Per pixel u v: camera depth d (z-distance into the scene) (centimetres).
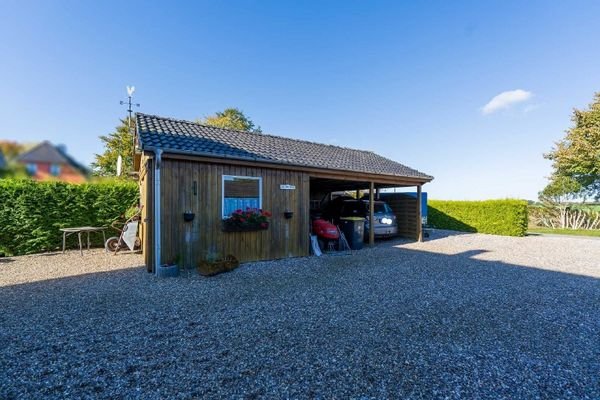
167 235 636
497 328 368
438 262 779
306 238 860
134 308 420
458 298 483
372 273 645
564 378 261
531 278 627
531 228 2077
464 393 236
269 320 380
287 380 251
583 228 1981
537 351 310
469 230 1686
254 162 743
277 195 805
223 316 392
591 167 1934
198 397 227
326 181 1190
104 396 227
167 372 261
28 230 896
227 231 713
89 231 948
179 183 653
